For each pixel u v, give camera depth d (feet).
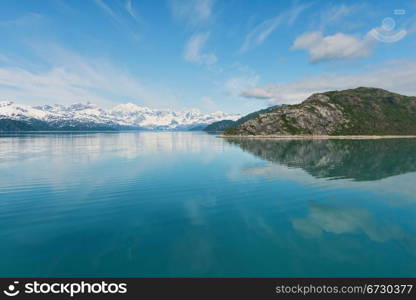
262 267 61.77
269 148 379.14
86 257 66.18
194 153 321.32
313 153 301.43
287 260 64.64
